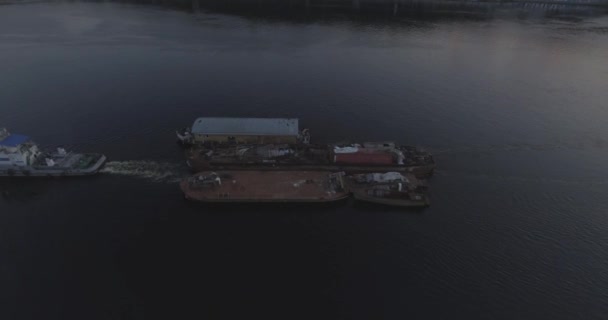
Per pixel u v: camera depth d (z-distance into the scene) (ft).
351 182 268.41
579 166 306.55
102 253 208.33
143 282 192.03
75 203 246.27
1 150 268.82
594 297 191.62
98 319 174.19
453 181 282.56
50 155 287.89
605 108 419.13
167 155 304.09
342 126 363.56
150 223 231.30
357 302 185.26
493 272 204.03
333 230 230.89
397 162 286.25
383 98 433.07
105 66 503.61
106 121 355.97
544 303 187.73
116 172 279.90
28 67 487.20
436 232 231.09
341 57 583.58
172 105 395.55
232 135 307.37
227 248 214.28
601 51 640.99
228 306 180.96
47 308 178.50
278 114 384.27
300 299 185.68
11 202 246.06
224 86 452.35
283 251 213.66
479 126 372.58
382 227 234.38
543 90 469.98
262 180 266.77
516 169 299.99
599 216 248.11
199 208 245.65
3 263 200.34
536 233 232.32
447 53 618.85
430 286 195.00
